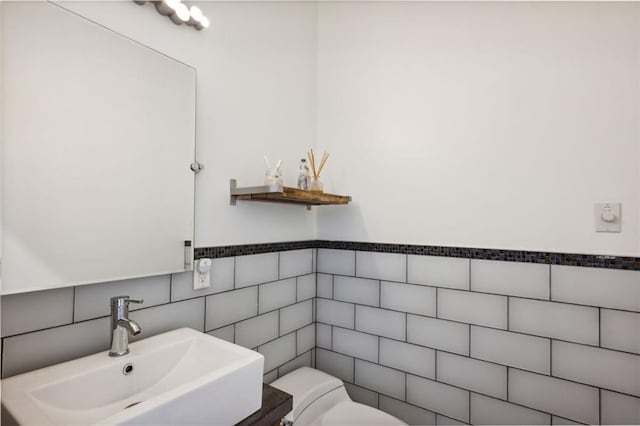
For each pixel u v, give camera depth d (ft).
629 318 3.42
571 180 3.73
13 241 2.41
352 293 5.30
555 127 3.83
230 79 4.21
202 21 3.69
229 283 4.15
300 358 5.33
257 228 4.58
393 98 5.01
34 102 2.52
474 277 4.27
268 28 4.83
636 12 3.45
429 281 4.60
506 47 4.15
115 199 3.01
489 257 4.18
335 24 5.66
